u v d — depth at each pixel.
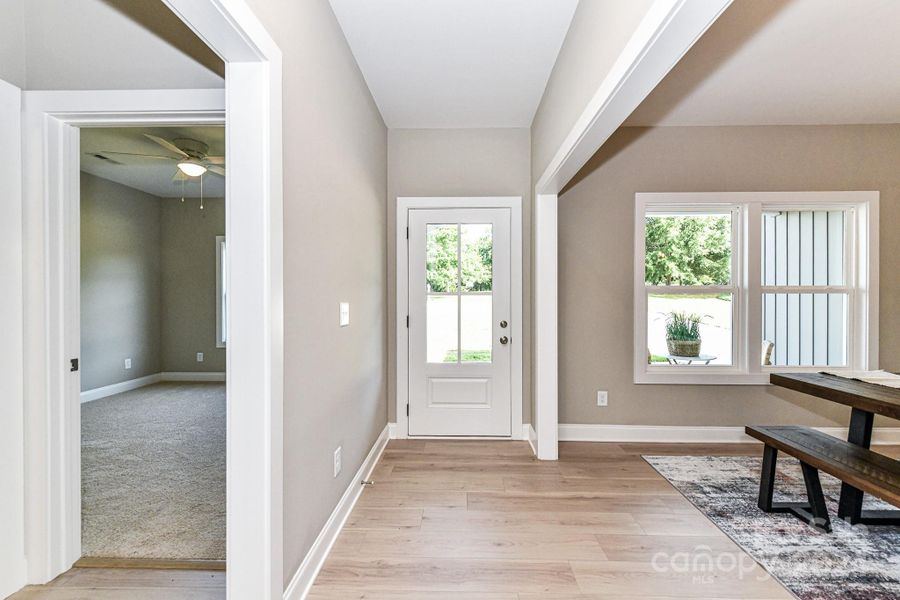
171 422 3.99
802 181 3.42
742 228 3.50
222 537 2.00
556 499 2.45
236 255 1.33
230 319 1.33
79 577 1.72
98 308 5.15
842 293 3.51
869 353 3.38
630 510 2.32
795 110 3.18
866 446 2.25
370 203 2.89
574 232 3.50
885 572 1.78
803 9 2.03
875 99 3.01
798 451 2.02
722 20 2.12
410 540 2.02
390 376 3.60
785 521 2.20
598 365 3.50
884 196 3.40
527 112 3.26
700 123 3.41
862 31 2.20
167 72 1.66
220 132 3.56
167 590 1.64
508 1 2.02
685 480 2.71
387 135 3.56
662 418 3.48
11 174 1.61
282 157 1.44
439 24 2.19
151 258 5.99
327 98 1.97
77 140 1.79
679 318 3.61
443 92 2.93
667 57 1.30
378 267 3.17
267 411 1.33
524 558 1.88
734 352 3.53
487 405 3.56
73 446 1.78
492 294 3.55
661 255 3.61
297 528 1.60
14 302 1.63
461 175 3.56
